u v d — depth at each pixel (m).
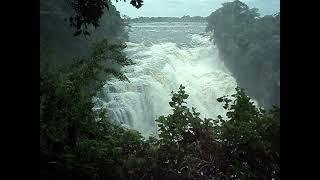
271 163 3.07
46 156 2.80
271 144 3.04
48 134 2.92
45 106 3.10
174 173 3.24
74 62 3.53
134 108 16.70
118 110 15.84
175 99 3.50
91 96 3.31
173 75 18.78
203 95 16.97
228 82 15.84
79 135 3.23
